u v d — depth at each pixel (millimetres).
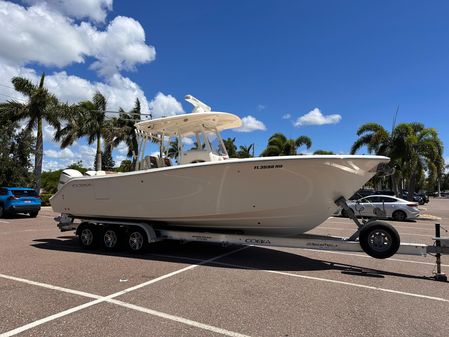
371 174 6848
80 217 9484
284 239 7285
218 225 7969
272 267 7055
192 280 5988
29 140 27141
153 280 5965
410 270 6922
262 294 5227
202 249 9141
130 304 4738
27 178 26859
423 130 24594
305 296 5152
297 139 34812
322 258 8023
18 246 9453
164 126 9141
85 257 7938
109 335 3764
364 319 4281
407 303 4898
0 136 25609
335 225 15469
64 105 27797
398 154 23453
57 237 11188
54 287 5512
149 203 8047
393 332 3910
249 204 7234
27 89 27125
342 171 6660
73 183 9109
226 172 7109
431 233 13047
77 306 4648
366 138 24766
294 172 6746
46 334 3783
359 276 6402
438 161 23766
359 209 8625
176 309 4559
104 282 5828
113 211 8586
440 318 4340
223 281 5930
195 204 7598
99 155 29953
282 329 3965
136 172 8078
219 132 9383
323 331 3922
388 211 18797
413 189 24391
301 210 7168
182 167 7480
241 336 3781
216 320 4203
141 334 3799
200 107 9383
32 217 17891
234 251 8875
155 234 8320
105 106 30422
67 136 28672
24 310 4492
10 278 6062
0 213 17172
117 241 8617
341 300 4996
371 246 6625
